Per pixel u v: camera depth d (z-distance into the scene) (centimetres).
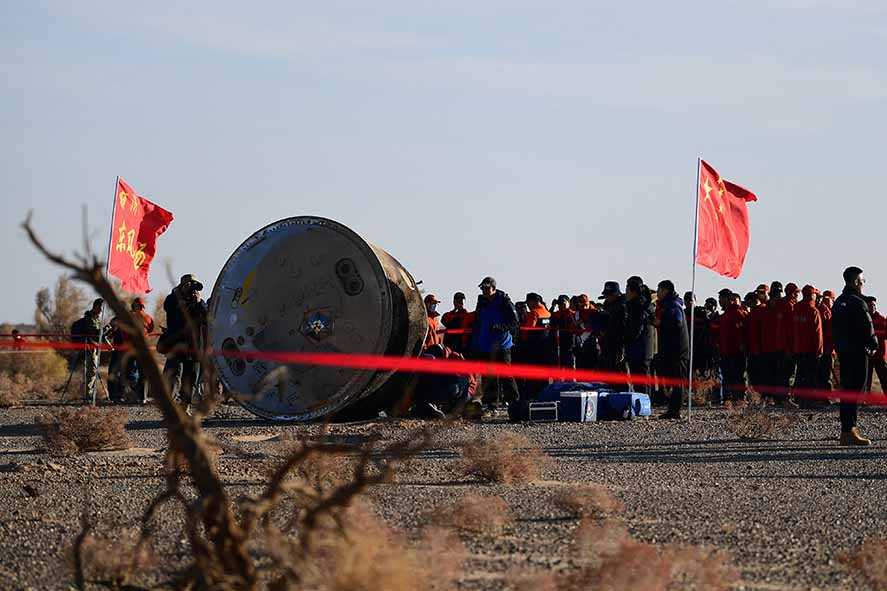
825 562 2028
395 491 2888
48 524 2431
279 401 5775
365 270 5753
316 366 5766
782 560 2042
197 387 6222
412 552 1675
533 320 6981
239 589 1429
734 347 7219
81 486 3112
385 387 5944
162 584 1702
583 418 5850
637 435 4997
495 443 3272
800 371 6938
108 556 1816
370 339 5719
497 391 6450
